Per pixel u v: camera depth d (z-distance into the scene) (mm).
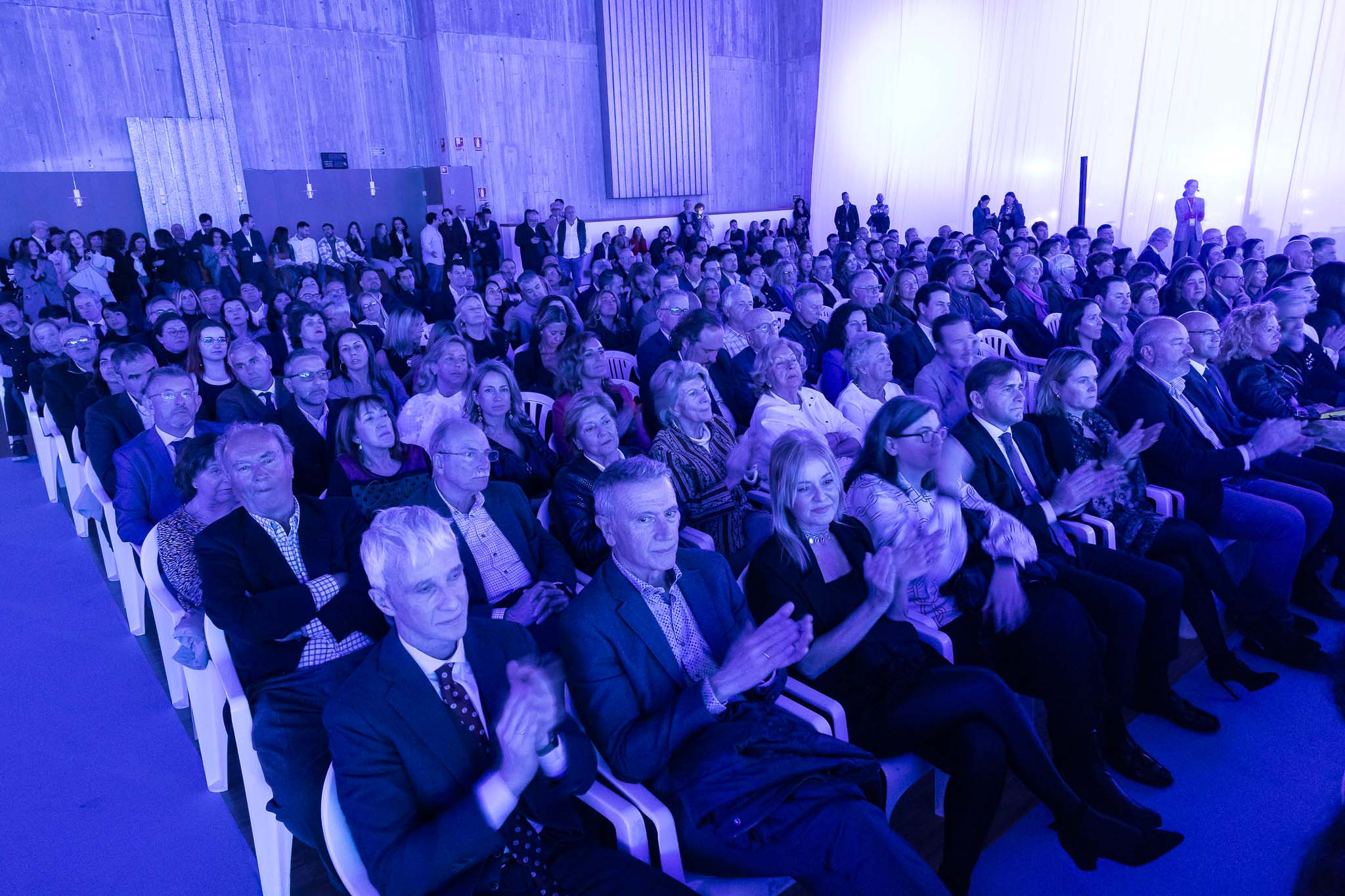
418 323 5020
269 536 2100
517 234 12648
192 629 2174
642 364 4594
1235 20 10992
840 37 15453
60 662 3166
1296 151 10758
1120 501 2754
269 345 5332
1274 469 3373
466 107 13031
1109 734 2354
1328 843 647
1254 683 2693
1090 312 4363
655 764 1613
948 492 2482
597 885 1492
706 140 15742
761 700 1846
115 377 3492
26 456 5938
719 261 8031
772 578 2025
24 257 9508
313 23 12016
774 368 3354
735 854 1617
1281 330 3814
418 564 1406
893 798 1920
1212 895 1939
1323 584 3365
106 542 3807
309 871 2139
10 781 2498
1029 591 2230
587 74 14328
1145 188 12125
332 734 1431
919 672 1945
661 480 1724
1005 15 13156
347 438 2695
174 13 10930
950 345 3918
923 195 14828
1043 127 13062
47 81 10414
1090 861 1977
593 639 1691
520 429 3199
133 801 2402
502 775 1354
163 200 11227
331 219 12523
